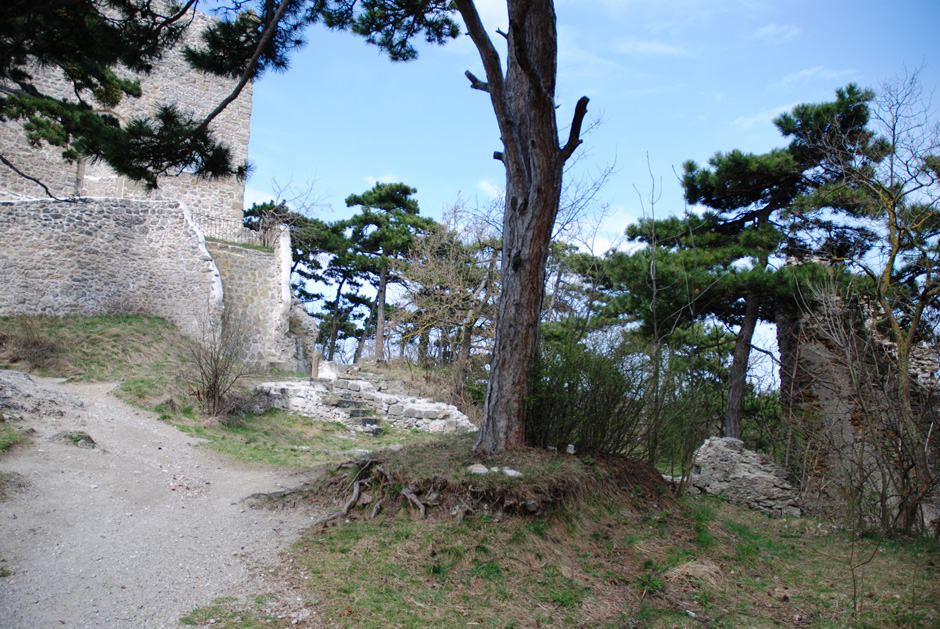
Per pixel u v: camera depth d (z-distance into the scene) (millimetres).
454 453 7430
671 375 8523
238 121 25516
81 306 17172
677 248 14773
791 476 11359
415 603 4883
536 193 7508
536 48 7539
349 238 32656
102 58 7914
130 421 11031
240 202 25047
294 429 13711
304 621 4492
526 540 5945
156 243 18531
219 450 10320
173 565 5340
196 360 13859
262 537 6164
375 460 7215
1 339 14383
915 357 11148
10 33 6852
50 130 11562
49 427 9383
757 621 5117
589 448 7863
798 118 14195
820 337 11391
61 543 5539
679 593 5531
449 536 5895
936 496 9625
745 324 13938
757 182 14984
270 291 20125
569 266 21469
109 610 4434
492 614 4848
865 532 8328
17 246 16469
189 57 8273
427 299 23812
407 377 20781
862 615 5312
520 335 7535
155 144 8125
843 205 13000
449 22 9680
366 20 9250
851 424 10523
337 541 5941
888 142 11406
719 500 9789
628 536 6531
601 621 4902
